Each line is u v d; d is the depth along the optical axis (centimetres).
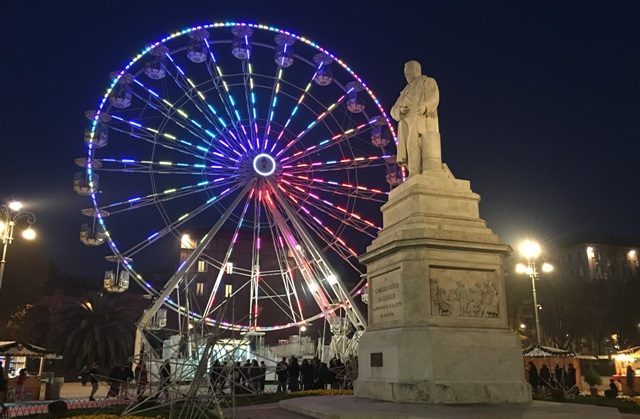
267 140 3725
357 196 3859
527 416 971
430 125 1455
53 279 8562
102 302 4969
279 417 1184
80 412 1520
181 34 3481
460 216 1331
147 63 3397
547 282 6353
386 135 3784
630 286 6538
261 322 7562
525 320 6638
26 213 2991
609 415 1013
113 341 4809
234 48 3594
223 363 1130
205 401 1075
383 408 1073
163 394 1231
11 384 3162
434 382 1151
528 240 3681
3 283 5066
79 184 3231
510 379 1209
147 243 3438
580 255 9025
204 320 1217
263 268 7900
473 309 1254
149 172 3469
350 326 3728
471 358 1195
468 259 1278
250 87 3741
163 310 3544
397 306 1281
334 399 1353
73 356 4803
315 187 3822
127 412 1209
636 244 9269
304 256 3697
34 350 3294
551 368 3541
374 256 1370
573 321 6253
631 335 6303
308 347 4491
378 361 1285
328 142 3791
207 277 7438
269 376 3669
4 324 5106
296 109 3781
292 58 3700
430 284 1243
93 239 3272
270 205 3688
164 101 3500
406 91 1515
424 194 1336
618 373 4512
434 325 1209
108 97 3331
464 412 1002
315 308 7962
